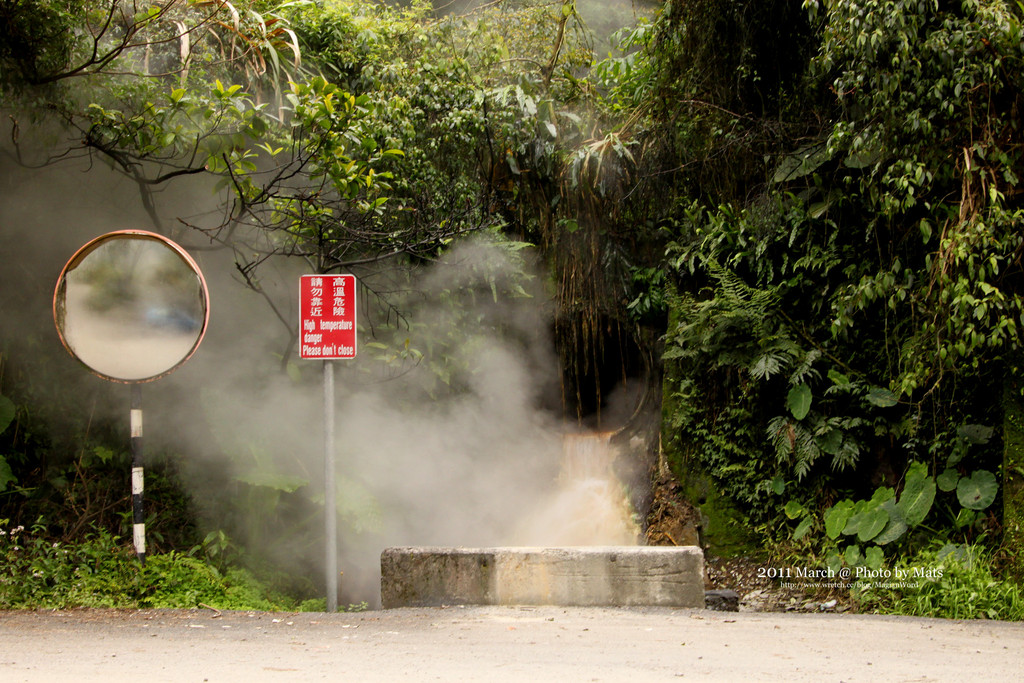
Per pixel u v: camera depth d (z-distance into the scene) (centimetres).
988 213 670
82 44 706
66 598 596
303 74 827
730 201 925
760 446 862
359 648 439
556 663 398
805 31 873
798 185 882
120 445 775
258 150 812
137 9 743
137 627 509
